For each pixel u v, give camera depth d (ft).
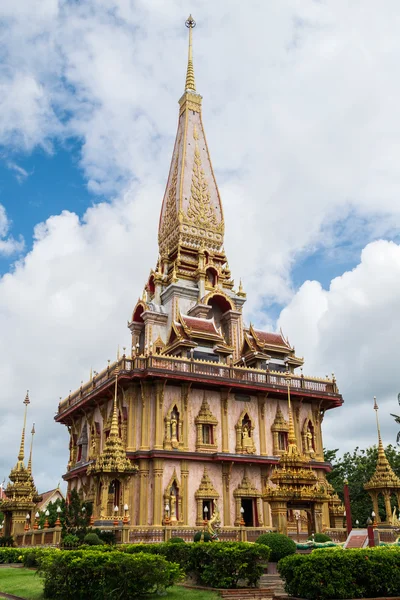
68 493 169.99
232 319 178.50
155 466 131.23
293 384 155.63
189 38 240.12
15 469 151.33
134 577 58.49
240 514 133.18
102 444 148.66
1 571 93.86
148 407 136.87
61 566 60.49
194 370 141.38
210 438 141.38
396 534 124.36
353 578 58.49
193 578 73.36
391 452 197.98
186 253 193.67
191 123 218.79
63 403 179.93
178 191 202.49
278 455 148.87
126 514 107.34
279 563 63.16
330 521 153.69
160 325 178.40
